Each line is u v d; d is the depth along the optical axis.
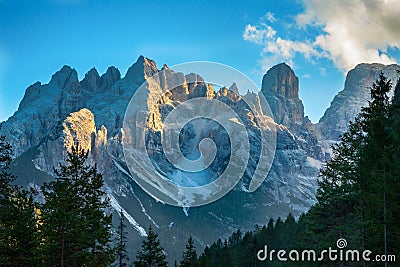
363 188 51.25
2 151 52.81
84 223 54.03
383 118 52.38
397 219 47.59
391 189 46.94
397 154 48.53
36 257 52.84
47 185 56.50
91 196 56.59
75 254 52.31
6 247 53.50
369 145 51.09
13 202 54.84
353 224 53.66
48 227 52.53
